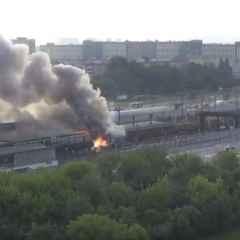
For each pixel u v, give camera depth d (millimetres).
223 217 159875
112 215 145500
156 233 147250
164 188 157875
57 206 142500
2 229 135500
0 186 145625
